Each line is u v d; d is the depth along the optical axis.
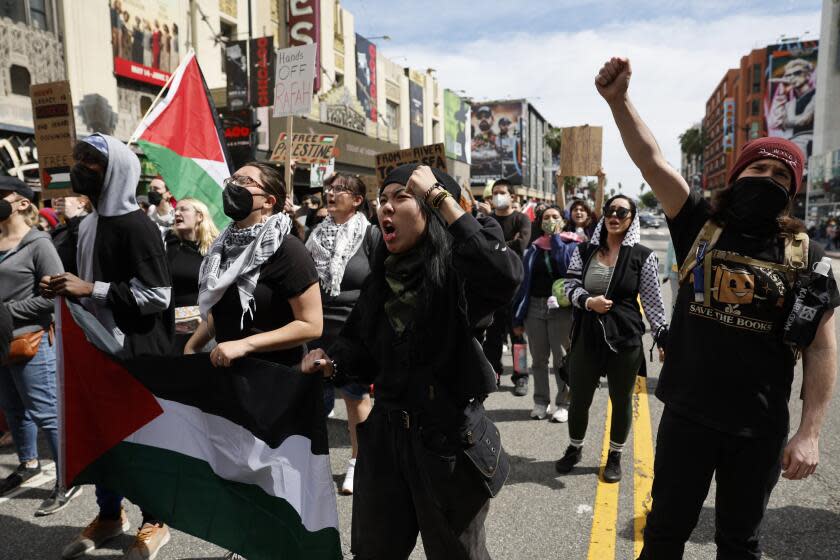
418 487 1.88
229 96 14.62
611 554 2.96
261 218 2.60
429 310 1.84
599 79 2.02
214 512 2.45
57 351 2.70
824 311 1.90
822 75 46.72
